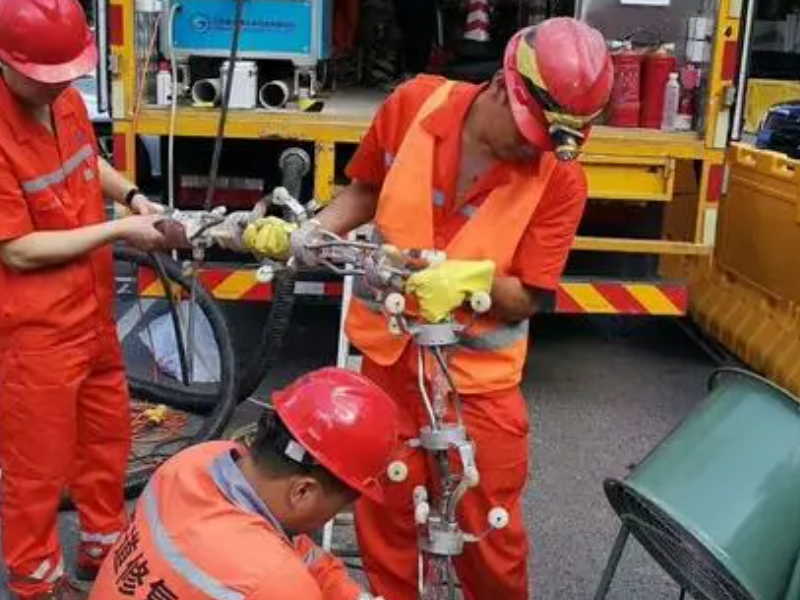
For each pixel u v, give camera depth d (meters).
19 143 3.02
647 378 5.73
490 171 2.68
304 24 5.13
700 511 2.59
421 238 2.69
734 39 5.16
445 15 6.60
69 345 3.21
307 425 2.09
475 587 3.03
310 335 6.07
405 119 2.80
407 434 2.81
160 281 4.66
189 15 5.04
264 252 2.52
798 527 2.58
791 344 5.33
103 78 4.95
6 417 3.22
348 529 3.95
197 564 2.00
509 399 2.84
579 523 4.21
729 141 5.23
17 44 2.93
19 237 3.06
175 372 5.12
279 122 4.98
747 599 2.53
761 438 2.64
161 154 5.29
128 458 3.95
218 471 2.12
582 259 5.48
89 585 3.63
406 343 2.76
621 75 5.31
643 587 3.81
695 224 5.33
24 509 3.27
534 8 6.13
